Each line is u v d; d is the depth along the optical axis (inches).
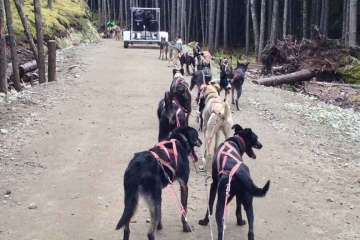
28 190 296.2
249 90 664.4
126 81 682.8
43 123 449.4
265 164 358.6
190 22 1820.9
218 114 325.7
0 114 472.1
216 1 1692.9
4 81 590.9
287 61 861.8
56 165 342.6
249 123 475.2
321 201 294.5
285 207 284.4
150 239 207.3
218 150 245.9
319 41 842.8
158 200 211.5
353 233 253.1
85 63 852.6
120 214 265.9
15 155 358.9
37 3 666.2
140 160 214.8
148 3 2347.4
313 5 1248.2
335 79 804.6
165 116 324.2
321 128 472.4
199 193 297.7
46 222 254.1
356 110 606.9
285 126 470.0
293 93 676.1
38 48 673.0
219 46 1658.5
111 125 452.1
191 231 243.3
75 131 428.8
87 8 1900.8
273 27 1141.7
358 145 419.8
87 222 255.6
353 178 334.0
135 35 1225.4
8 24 630.5
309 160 370.9
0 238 235.5
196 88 651.5
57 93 583.5
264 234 248.8
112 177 320.8
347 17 973.8
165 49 989.2
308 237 247.8
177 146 234.7
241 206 280.2
